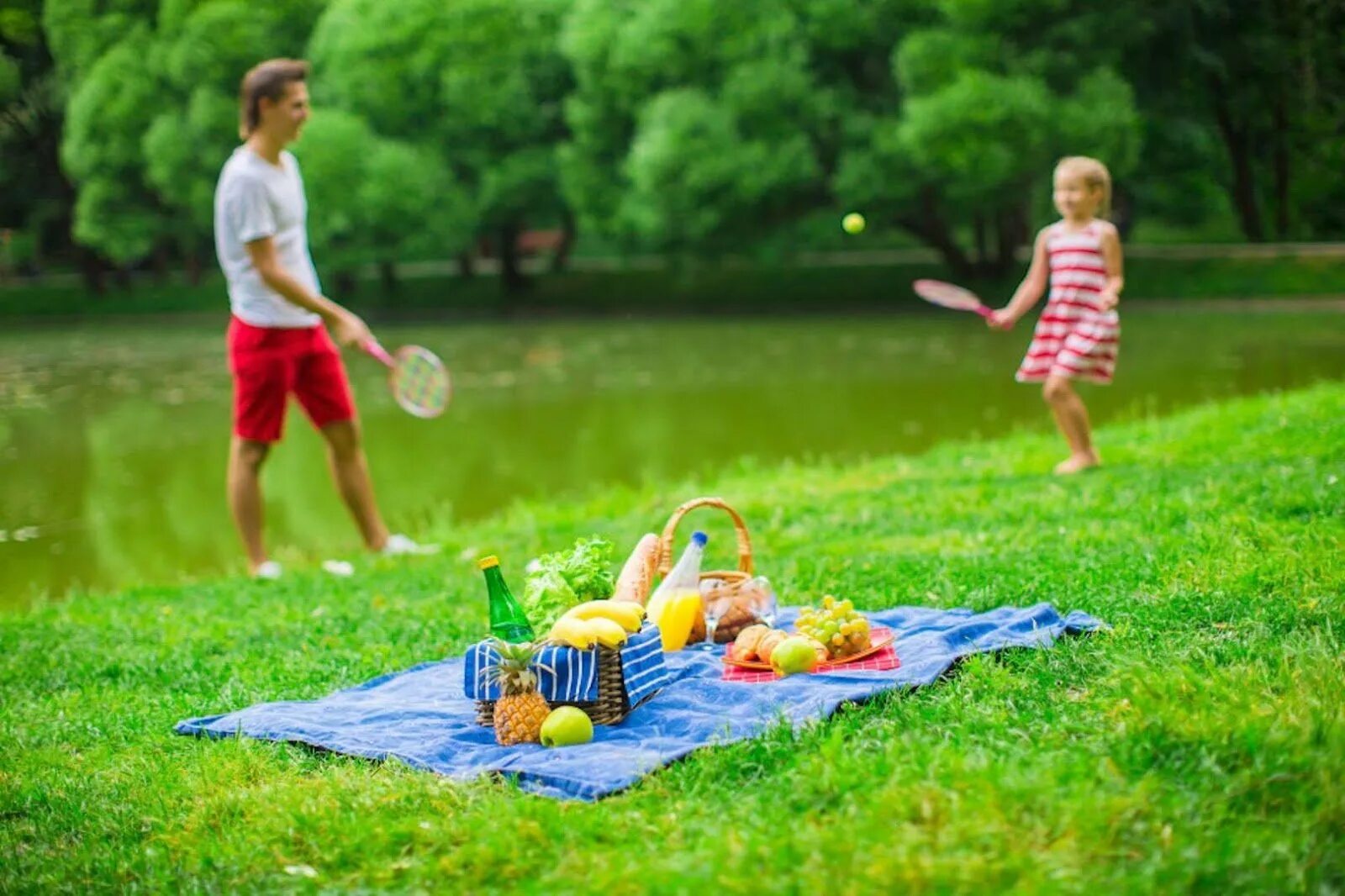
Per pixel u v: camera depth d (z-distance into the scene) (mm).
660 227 32594
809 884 3438
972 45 29453
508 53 36375
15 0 41094
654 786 4242
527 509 11461
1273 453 9406
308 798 4422
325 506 12586
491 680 4895
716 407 17125
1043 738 4285
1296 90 30047
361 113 36844
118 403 18969
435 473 13711
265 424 9508
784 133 31828
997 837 3590
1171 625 5453
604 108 34438
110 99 38594
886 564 7328
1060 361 9906
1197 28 30016
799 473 11953
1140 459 10078
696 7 31766
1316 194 31594
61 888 4051
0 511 12523
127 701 6090
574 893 3592
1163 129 32781
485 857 3863
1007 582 6492
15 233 44688
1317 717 4070
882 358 21516
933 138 29016
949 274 34156
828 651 5320
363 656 6473
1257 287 28375
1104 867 3447
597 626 4824
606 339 27391
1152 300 28812
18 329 34594
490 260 50312
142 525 11953
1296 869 3357
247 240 9125
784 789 4074
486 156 37312
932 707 4688
